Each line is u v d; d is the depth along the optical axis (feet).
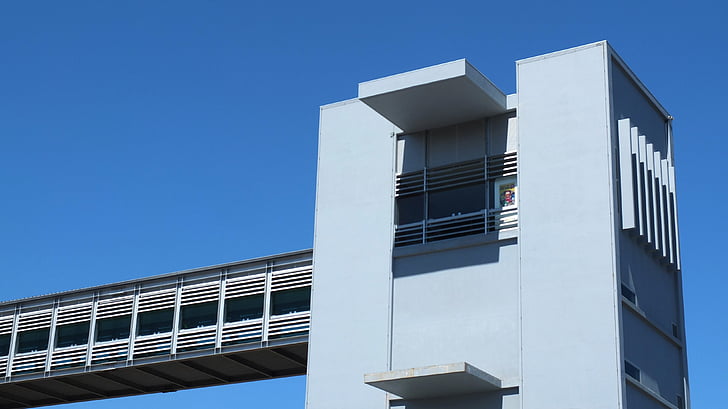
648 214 118.93
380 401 116.88
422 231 121.90
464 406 112.88
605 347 106.11
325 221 127.54
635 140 118.62
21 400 177.17
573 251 111.04
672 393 119.75
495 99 120.16
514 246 116.06
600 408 104.37
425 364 116.37
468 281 117.50
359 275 123.24
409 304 119.75
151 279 158.92
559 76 118.32
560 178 114.32
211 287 152.66
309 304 143.95
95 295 163.73
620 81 121.19
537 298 111.24
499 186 119.96
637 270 116.16
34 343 166.91
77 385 166.91
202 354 149.07
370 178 126.82
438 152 124.98
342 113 131.64
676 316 125.90
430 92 118.21
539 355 109.29
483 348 113.91
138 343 155.84
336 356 121.08
